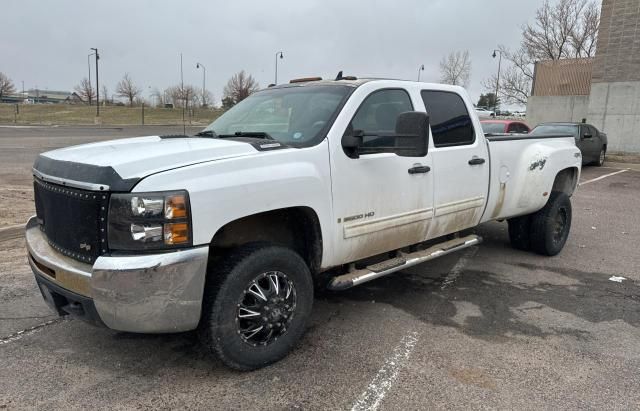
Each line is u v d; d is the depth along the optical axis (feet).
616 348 12.51
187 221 9.40
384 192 13.25
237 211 10.11
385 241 13.64
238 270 10.39
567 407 9.95
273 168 10.87
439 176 14.88
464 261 19.94
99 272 9.10
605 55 74.95
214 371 11.16
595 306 15.29
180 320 9.69
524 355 12.07
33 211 26.66
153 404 9.91
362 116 13.07
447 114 15.69
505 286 17.03
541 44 132.05
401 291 16.46
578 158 21.38
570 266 19.40
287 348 11.56
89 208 9.53
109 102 282.36
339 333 13.17
